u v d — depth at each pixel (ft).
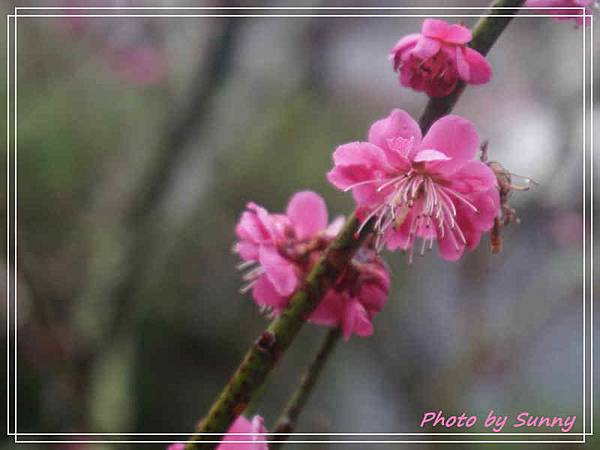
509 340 2.27
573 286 2.23
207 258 2.52
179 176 1.70
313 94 2.56
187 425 2.36
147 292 1.87
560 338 2.41
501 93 2.43
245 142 2.26
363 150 0.77
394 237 0.78
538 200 2.17
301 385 0.80
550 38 2.09
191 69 1.69
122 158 1.96
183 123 1.68
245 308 2.57
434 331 2.62
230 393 0.76
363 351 2.59
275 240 0.80
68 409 1.51
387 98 2.81
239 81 1.73
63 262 1.77
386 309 2.61
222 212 2.52
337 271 0.76
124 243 1.68
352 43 2.50
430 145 0.77
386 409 2.48
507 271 2.41
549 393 2.32
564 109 1.99
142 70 2.16
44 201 2.26
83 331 1.57
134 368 2.04
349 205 2.65
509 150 2.26
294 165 2.65
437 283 2.67
